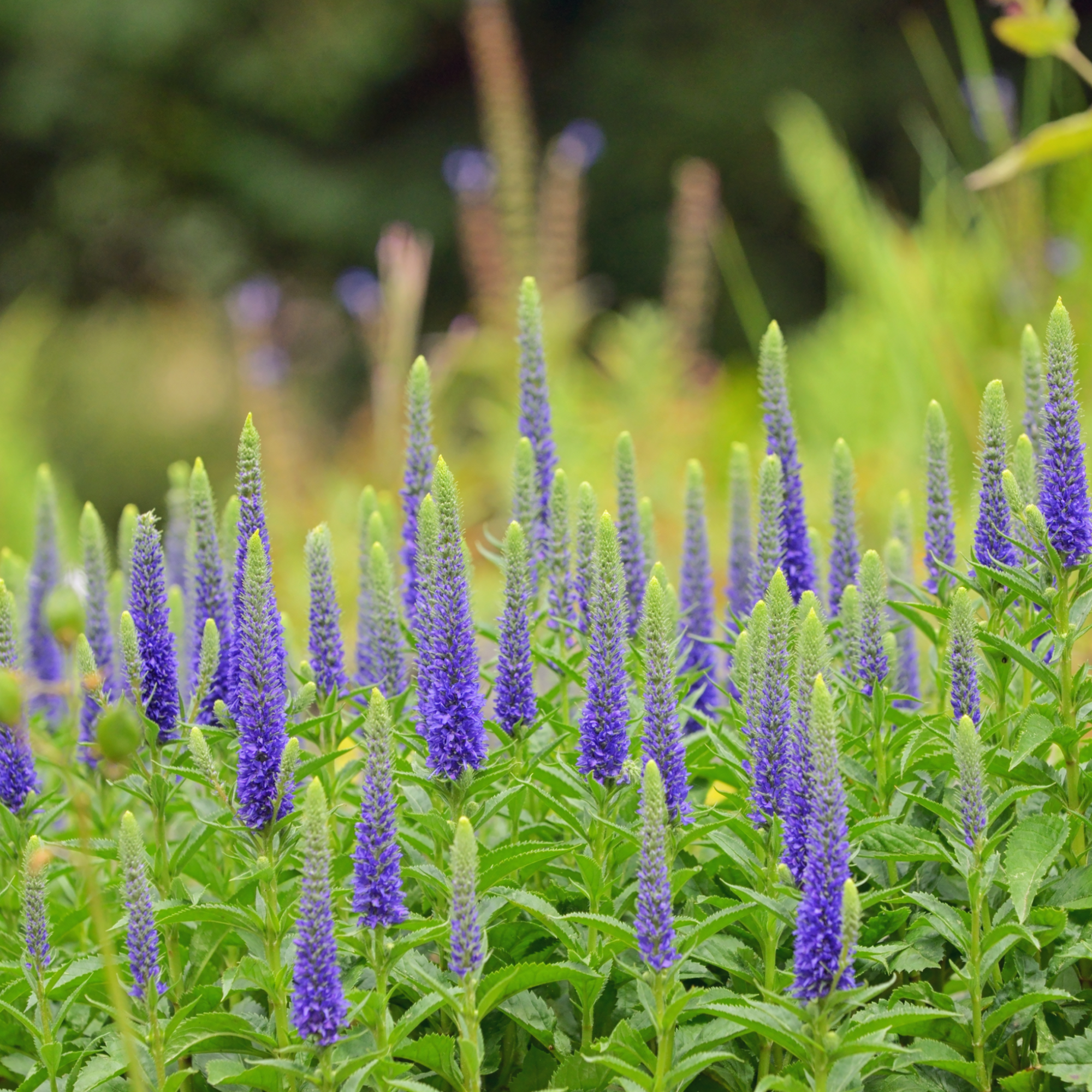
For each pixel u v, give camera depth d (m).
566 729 4.36
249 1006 4.28
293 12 30.91
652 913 3.47
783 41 30.06
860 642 4.43
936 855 3.94
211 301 29.39
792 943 4.32
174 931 4.29
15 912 4.62
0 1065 4.35
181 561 6.56
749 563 5.67
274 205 30.62
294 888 4.31
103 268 31.83
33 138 31.45
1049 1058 3.80
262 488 4.22
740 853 3.95
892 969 4.13
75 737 5.50
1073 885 4.06
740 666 4.36
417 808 4.36
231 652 4.55
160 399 26.95
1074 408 4.02
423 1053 3.92
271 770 3.85
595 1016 4.32
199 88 31.11
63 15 30.33
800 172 11.93
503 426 13.88
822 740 3.30
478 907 3.81
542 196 16.48
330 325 27.33
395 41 31.27
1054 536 4.07
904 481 10.49
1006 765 4.16
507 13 16.72
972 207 11.36
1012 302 10.71
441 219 30.56
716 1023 3.82
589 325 25.11
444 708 3.92
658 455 13.53
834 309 16.98
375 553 4.93
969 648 4.06
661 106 30.72
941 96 11.66
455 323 12.19
